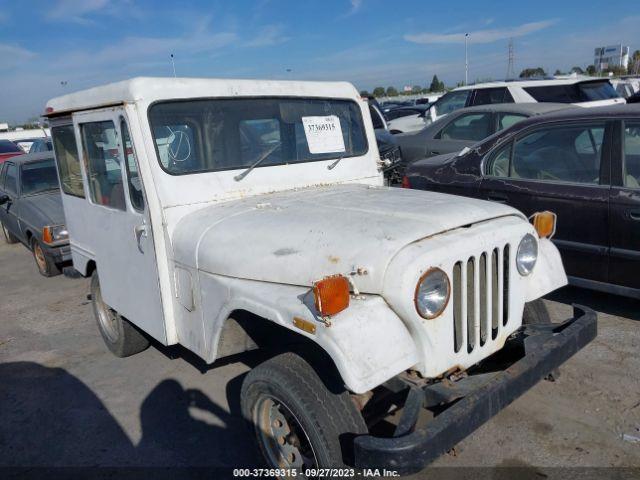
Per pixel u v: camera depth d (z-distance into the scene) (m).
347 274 2.23
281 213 2.79
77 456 3.19
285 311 2.23
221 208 3.04
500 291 2.50
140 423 3.47
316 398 2.22
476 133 8.00
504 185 4.73
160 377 4.04
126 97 2.98
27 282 6.97
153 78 3.02
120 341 4.20
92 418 3.58
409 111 17.58
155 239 2.98
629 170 4.02
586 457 2.83
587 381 3.50
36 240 6.95
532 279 2.79
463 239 2.31
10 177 7.95
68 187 4.17
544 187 4.45
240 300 2.47
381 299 2.17
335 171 3.67
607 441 2.93
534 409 3.26
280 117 3.46
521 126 4.76
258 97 3.37
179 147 3.05
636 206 3.87
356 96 3.90
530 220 2.97
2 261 8.22
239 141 3.27
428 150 8.48
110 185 3.41
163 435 3.32
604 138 4.14
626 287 4.03
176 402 3.68
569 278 4.37
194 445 3.20
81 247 4.17
